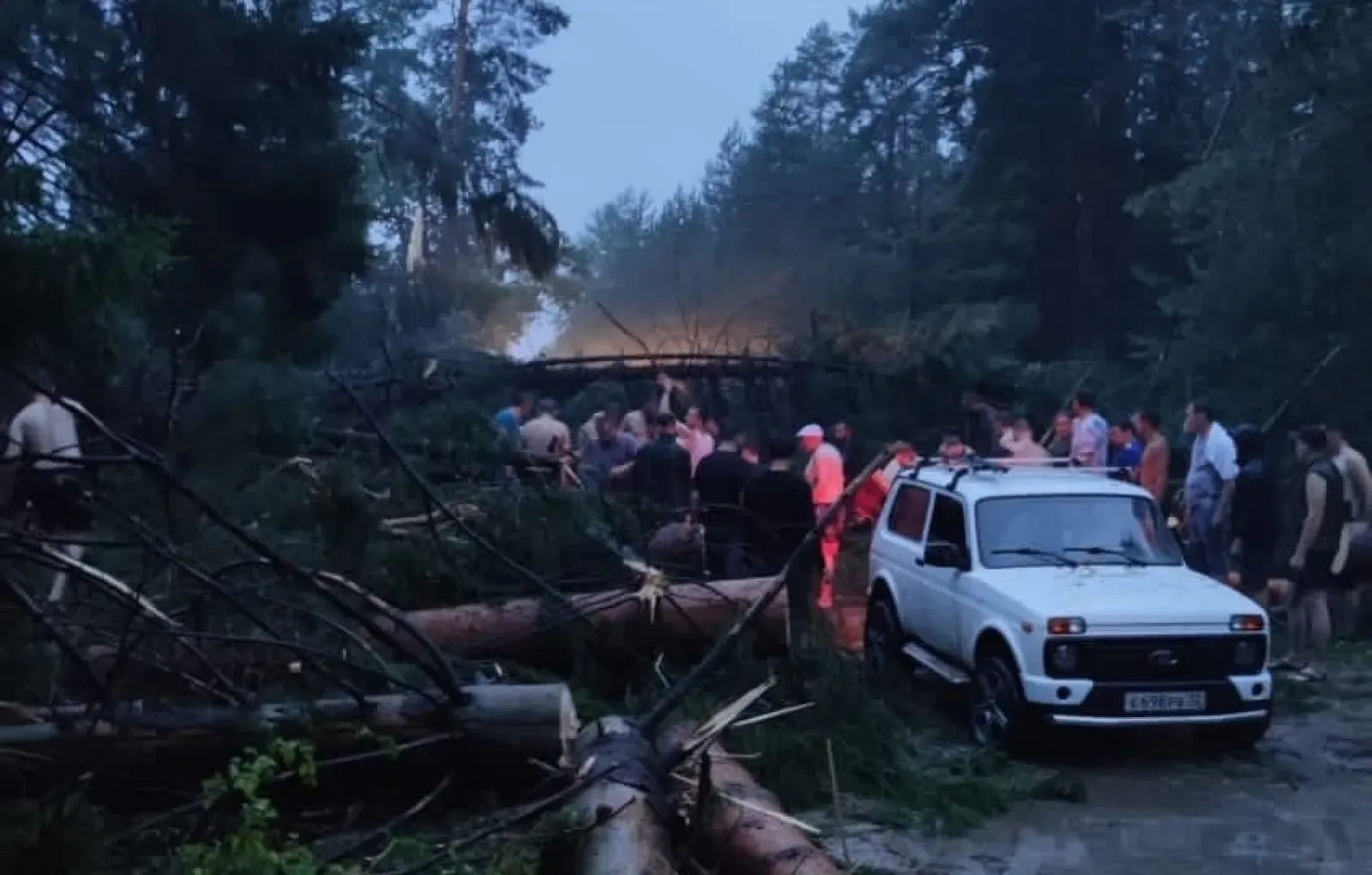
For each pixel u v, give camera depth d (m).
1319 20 20.80
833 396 20.89
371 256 13.37
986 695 9.89
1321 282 22.45
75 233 5.46
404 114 16.39
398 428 11.78
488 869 6.16
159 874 5.88
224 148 12.30
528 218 15.42
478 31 38.75
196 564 7.20
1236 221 24.23
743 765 8.22
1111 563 10.45
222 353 11.70
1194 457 14.26
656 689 9.14
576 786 6.36
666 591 9.41
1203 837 7.96
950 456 15.23
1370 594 14.43
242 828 5.85
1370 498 13.26
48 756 6.66
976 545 10.50
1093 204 39.75
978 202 39.91
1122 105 40.00
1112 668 9.38
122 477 8.97
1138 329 39.38
